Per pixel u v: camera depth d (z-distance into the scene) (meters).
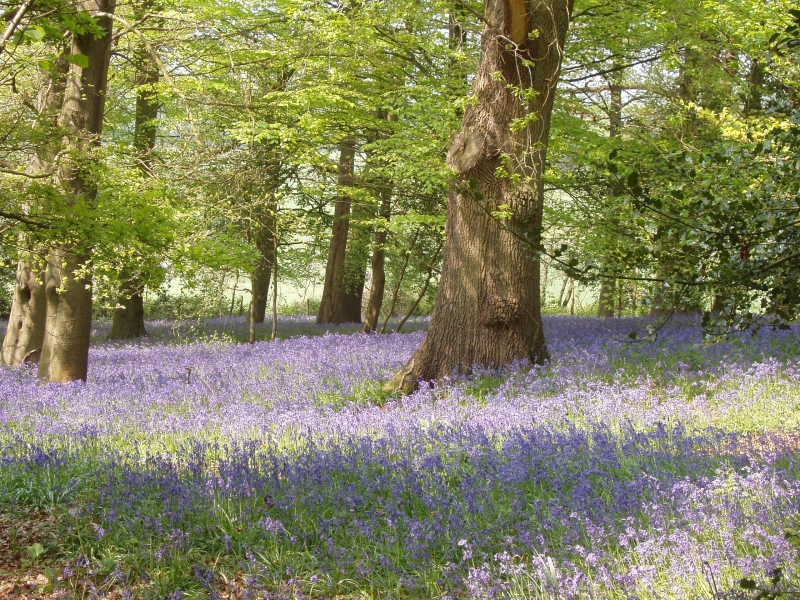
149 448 7.66
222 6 13.84
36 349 15.54
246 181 13.69
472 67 14.41
